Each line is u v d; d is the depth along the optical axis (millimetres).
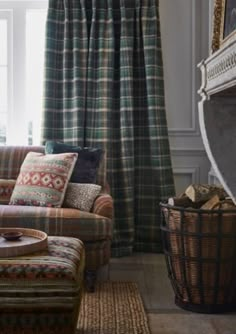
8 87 3783
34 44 3818
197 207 2461
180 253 2307
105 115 3473
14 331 1594
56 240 1968
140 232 3604
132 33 3529
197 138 3707
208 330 2043
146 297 2498
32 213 2529
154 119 3494
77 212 2576
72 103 3492
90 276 2561
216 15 2295
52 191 2762
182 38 3672
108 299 2434
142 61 3555
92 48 3492
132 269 3084
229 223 2234
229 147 2152
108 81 3479
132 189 3510
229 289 2277
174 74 3686
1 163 3205
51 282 1598
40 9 3752
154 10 3508
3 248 1699
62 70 3514
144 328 2041
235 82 1706
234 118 2176
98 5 3506
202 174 3721
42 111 3500
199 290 2268
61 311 1598
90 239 2547
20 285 1586
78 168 3023
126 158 3479
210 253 2236
